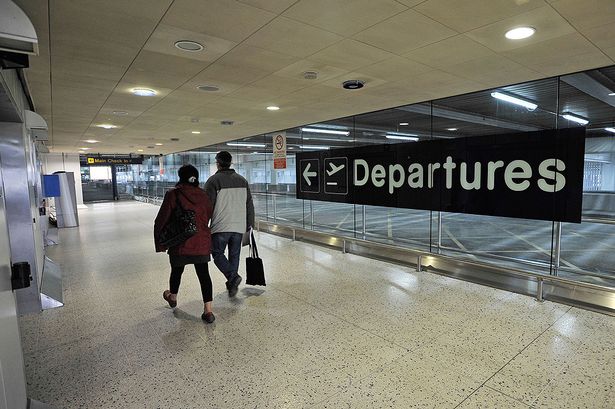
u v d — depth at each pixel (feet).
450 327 10.48
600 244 25.67
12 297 5.89
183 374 8.27
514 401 7.10
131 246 23.85
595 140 20.76
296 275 16.11
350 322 10.96
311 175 24.02
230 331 10.48
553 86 14.93
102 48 9.92
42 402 6.99
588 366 8.30
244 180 13.75
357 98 17.01
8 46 5.60
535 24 8.72
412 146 17.60
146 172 74.54
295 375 8.16
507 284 13.78
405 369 8.32
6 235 5.86
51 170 52.26
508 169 14.03
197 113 20.35
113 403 7.23
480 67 12.20
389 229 32.94
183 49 10.12
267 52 10.53
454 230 32.01
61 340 10.04
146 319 11.44
